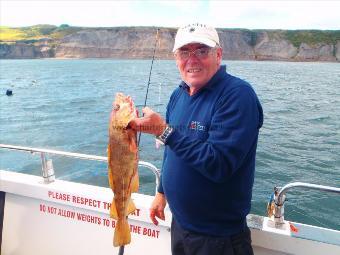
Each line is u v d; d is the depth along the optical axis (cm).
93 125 1581
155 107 1567
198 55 217
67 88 3400
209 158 195
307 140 1218
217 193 215
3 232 353
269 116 1730
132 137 201
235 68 5859
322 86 3416
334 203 652
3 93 3069
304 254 245
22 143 1274
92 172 869
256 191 721
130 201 214
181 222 231
